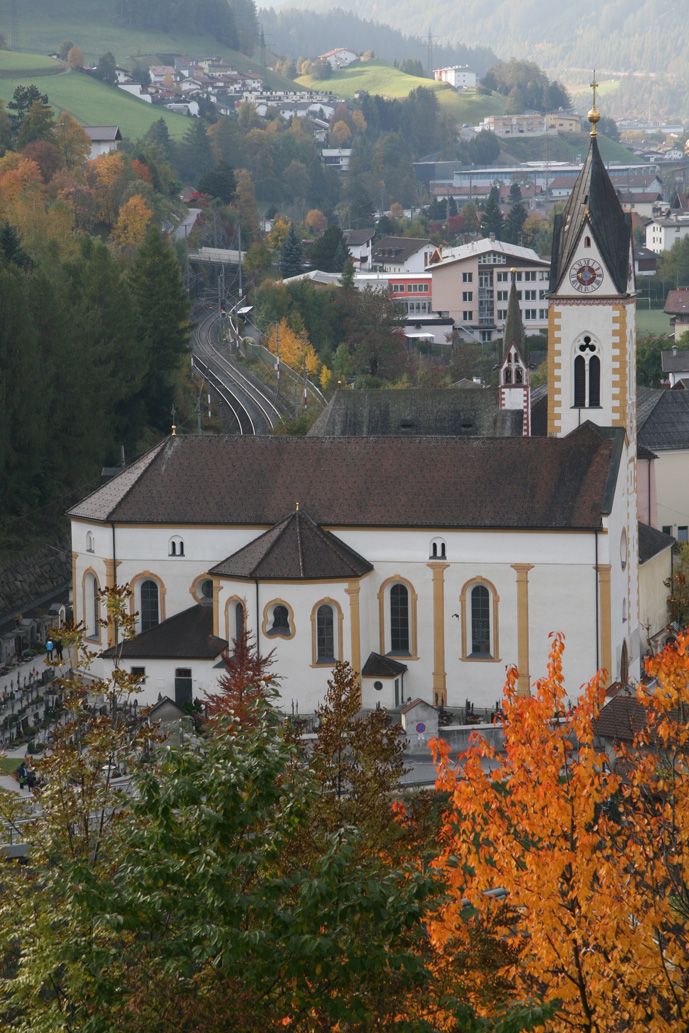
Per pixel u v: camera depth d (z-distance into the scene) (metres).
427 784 149.75
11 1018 75.50
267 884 64.81
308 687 175.50
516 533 175.38
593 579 173.88
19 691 194.88
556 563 174.88
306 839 71.25
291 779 69.69
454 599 178.50
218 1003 62.66
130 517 187.12
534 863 68.31
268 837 67.50
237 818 65.88
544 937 67.88
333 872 62.25
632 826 75.69
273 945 63.06
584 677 175.12
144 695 179.88
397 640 181.62
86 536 193.00
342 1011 61.75
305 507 183.00
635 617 191.88
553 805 69.81
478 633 179.25
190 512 186.12
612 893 67.88
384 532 179.62
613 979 67.75
